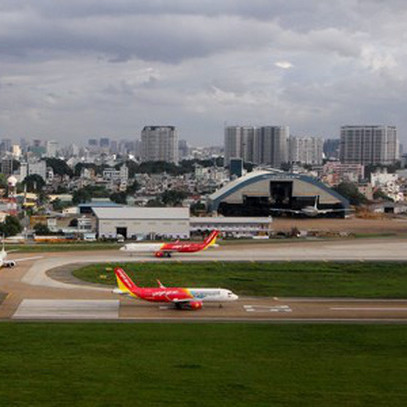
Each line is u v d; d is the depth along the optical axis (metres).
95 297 126.94
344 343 95.88
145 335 98.75
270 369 82.69
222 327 104.56
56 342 94.06
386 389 75.62
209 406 69.31
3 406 68.44
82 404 69.25
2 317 109.75
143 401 70.38
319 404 70.38
